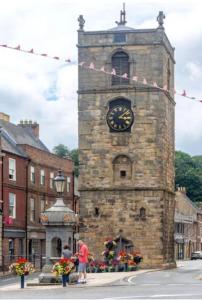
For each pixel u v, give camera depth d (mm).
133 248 61031
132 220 61344
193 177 154500
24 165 70688
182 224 124625
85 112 63125
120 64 63062
